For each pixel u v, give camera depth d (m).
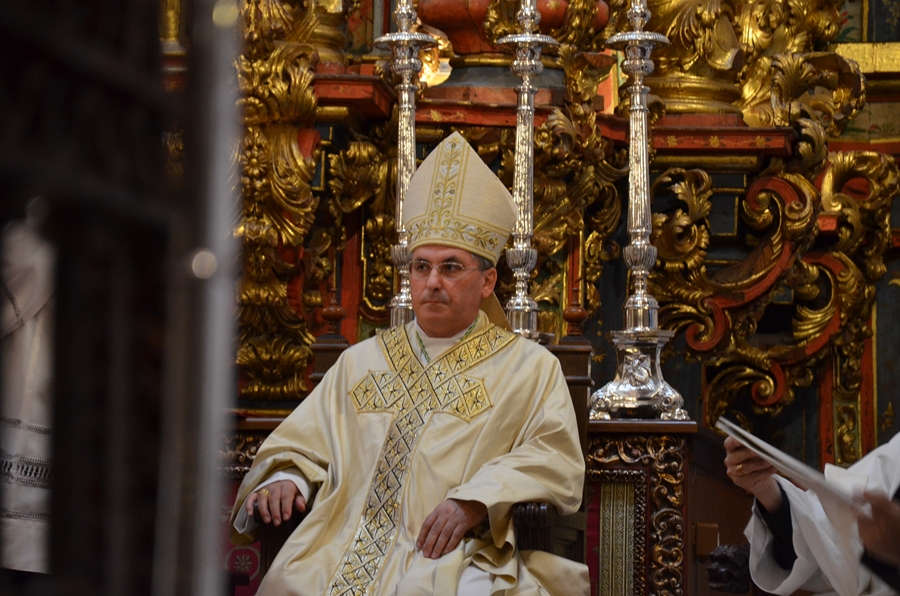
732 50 11.74
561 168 10.04
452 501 6.26
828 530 5.91
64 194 1.18
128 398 1.23
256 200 9.58
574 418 6.92
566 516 7.06
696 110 11.51
